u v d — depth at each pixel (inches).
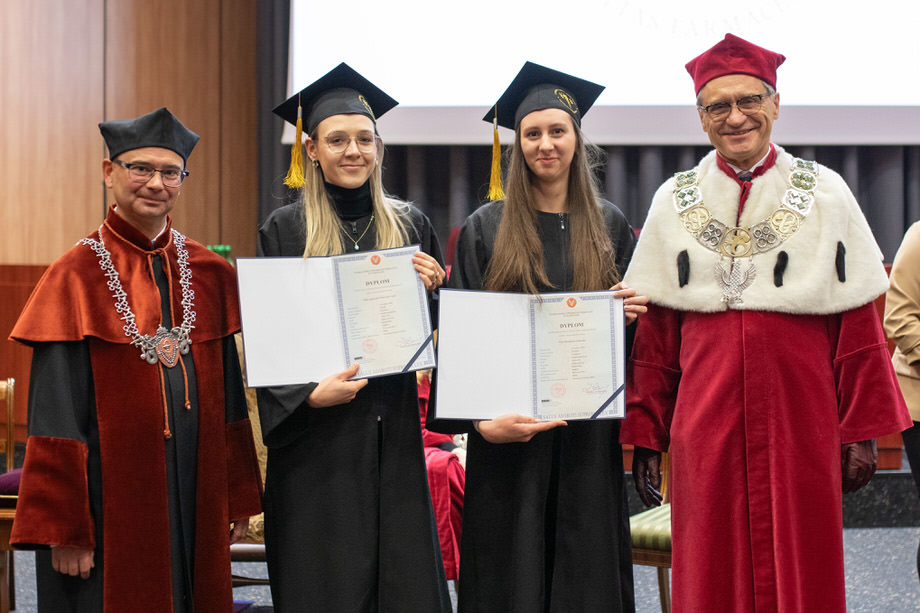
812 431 91.0
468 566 102.0
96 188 249.9
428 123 229.6
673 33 224.5
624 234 105.8
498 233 101.0
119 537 89.6
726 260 93.5
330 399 93.9
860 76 222.8
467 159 244.7
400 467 99.4
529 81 102.5
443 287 105.9
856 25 222.1
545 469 98.9
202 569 93.7
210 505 94.5
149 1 253.3
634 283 98.7
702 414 93.1
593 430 99.4
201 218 259.1
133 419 90.4
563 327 97.8
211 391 95.7
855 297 91.1
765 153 95.8
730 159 96.0
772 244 92.4
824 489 90.7
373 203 102.3
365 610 97.5
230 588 95.5
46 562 93.0
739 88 92.4
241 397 100.1
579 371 97.4
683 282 94.7
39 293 91.4
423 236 107.2
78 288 91.4
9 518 121.5
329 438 97.9
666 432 99.7
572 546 98.5
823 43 222.5
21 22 238.8
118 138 91.9
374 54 230.1
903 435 128.5
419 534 99.0
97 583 90.5
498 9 227.8
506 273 99.0
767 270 91.9
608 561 98.3
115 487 89.8
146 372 91.2
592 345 97.5
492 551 101.0
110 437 90.1
